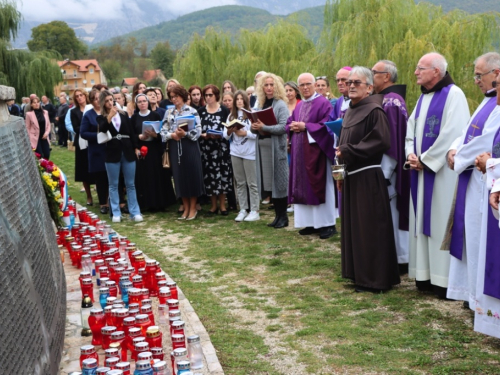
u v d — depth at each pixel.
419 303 5.63
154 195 10.72
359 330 4.97
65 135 24.25
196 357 4.06
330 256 7.37
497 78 4.86
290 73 20.91
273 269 6.95
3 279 2.97
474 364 4.26
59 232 7.70
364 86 5.95
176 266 7.28
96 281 5.98
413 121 6.07
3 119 4.38
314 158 8.09
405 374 4.16
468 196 5.10
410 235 6.15
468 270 5.09
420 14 16.33
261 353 4.63
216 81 24.11
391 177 6.44
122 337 4.10
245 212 9.74
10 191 3.58
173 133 9.70
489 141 4.95
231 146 9.56
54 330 3.97
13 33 33.78
